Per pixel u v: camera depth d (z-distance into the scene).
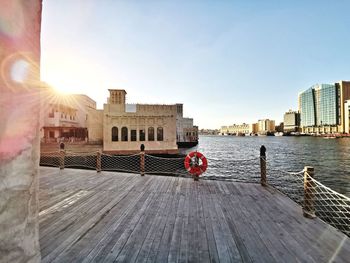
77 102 44.69
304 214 4.70
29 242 1.38
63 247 3.42
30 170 1.38
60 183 7.70
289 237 3.78
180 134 58.16
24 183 1.33
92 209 5.14
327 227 4.18
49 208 5.19
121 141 28.30
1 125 1.18
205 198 6.04
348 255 3.23
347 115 134.38
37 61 1.48
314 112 168.00
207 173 21.97
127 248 3.41
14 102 1.27
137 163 25.58
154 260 3.09
